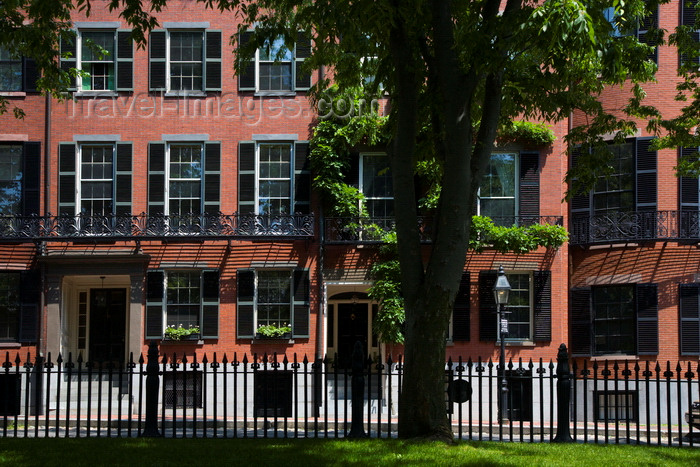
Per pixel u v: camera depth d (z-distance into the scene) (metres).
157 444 13.02
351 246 27.47
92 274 27.39
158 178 27.69
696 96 18.75
